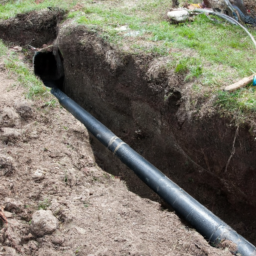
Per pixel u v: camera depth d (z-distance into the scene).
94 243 3.37
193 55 5.93
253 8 8.40
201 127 4.95
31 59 8.36
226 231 3.84
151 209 4.07
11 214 3.67
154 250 3.34
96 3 9.20
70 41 7.50
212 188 5.46
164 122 5.82
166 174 6.05
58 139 5.19
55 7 8.85
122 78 6.40
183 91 5.29
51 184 4.19
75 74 7.77
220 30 7.14
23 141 4.94
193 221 4.14
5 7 9.70
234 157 4.67
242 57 5.92
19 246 3.37
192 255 3.36
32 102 5.82
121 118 6.88
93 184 4.47
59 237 3.44
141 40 6.60
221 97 4.69
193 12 7.82
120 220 3.75
